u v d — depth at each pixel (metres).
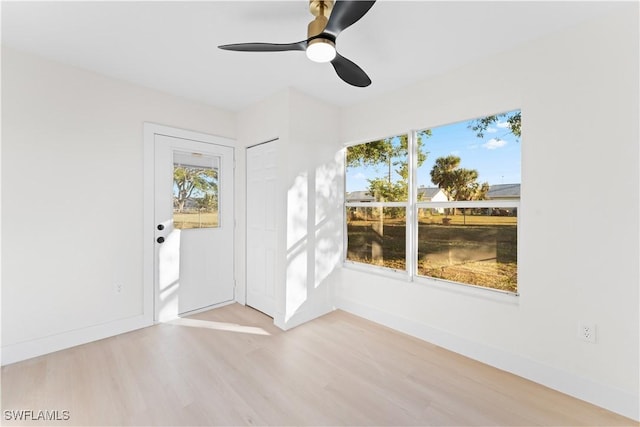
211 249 3.26
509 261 2.18
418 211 2.73
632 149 1.62
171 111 2.91
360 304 3.10
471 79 2.27
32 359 2.16
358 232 3.26
